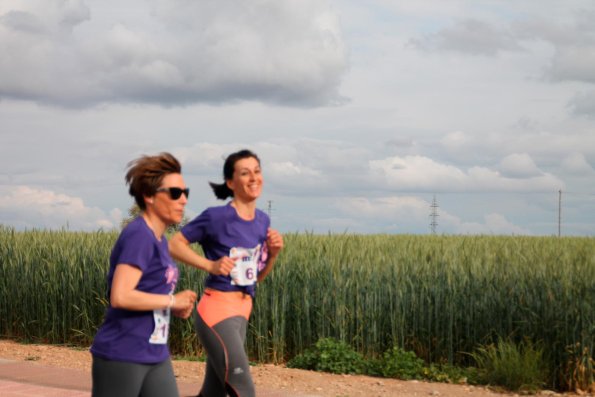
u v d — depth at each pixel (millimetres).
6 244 16234
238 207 5801
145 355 4000
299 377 10344
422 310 11945
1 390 8500
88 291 14414
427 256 12914
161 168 4070
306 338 12453
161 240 4109
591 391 10289
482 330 11688
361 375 11047
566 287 10922
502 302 11594
